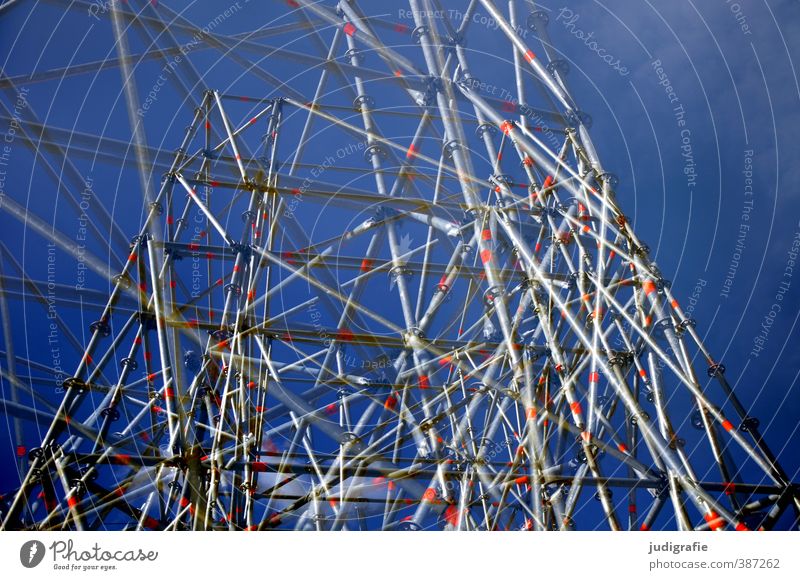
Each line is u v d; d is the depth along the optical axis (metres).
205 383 15.24
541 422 13.71
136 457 12.74
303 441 17.61
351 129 18.38
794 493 12.21
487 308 14.75
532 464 12.46
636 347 14.54
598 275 13.98
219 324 15.60
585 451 12.58
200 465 12.70
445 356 14.70
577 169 16.53
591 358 13.98
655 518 12.83
